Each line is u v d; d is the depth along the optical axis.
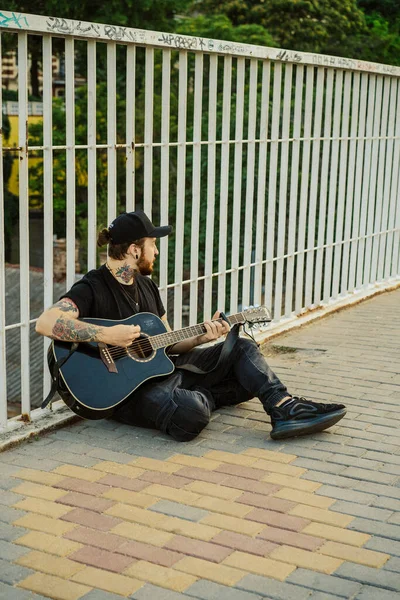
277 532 3.42
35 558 3.23
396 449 4.31
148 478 3.98
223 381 4.85
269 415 4.49
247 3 32.38
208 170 5.87
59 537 3.40
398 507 3.64
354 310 7.55
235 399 4.88
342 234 7.76
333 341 6.48
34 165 29.41
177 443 4.42
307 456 4.22
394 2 38.00
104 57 23.17
